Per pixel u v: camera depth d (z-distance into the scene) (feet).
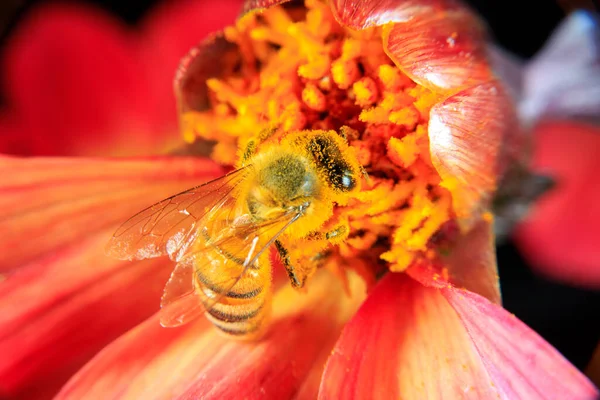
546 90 0.40
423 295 0.32
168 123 0.40
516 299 0.41
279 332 0.33
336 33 0.32
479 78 0.32
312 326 0.34
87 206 0.34
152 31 0.40
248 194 0.31
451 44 0.32
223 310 0.31
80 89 0.39
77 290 0.34
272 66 0.33
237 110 0.33
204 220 0.31
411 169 0.32
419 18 0.31
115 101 0.40
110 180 0.34
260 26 0.33
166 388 0.32
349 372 0.31
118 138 0.40
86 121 0.40
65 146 0.40
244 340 0.33
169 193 0.34
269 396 0.32
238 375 0.32
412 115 0.31
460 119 0.31
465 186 0.32
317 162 0.31
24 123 0.39
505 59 0.39
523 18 0.40
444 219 0.32
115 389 0.32
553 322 0.40
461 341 0.31
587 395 0.29
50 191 0.33
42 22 0.39
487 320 0.31
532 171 0.38
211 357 0.33
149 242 0.31
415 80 0.31
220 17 0.40
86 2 0.40
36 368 0.33
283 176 0.31
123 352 0.33
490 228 0.32
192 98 0.34
